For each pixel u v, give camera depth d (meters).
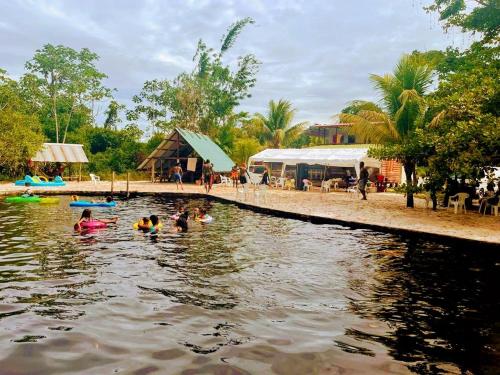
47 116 49.41
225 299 6.08
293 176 36.91
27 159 32.88
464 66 19.78
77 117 52.19
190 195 24.64
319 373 3.93
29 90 46.94
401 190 18.09
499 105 13.76
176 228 12.62
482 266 8.34
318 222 14.17
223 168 36.47
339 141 40.84
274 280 7.15
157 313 5.41
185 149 39.22
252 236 11.51
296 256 9.06
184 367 3.96
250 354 4.30
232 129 49.44
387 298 6.28
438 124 16.83
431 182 16.20
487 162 13.52
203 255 9.00
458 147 13.41
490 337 4.86
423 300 6.21
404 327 5.16
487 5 16.66
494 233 10.99
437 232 11.06
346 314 5.58
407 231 11.52
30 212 15.99
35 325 4.89
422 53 25.17
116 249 9.41
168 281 6.92
